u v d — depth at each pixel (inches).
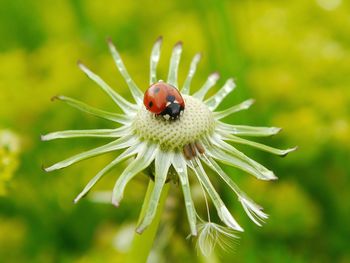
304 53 12.5
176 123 6.7
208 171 9.5
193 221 6.3
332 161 11.3
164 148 6.7
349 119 11.6
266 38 12.8
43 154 11.6
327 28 13.5
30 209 11.2
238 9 14.0
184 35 13.0
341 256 10.7
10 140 9.0
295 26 13.5
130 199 10.6
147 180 8.5
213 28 11.3
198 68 12.4
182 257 9.2
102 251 10.8
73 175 11.5
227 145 6.8
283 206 10.7
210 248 6.6
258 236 10.7
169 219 9.0
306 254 10.7
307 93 11.8
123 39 14.2
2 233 11.0
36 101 12.1
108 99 12.3
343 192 11.1
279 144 11.3
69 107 12.2
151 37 13.7
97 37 13.9
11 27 14.6
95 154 6.7
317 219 10.8
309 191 11.2
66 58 12.9
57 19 14.8
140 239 6.9
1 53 14.1
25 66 12.8
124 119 7.0
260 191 10.9
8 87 12.1
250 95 11.6
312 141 11.1
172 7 15.3
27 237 11.1
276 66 12.6
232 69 11.0
